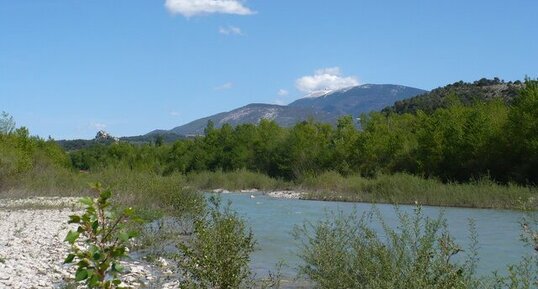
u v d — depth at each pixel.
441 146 47.72
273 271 13.97
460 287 7.16
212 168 75.00
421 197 37.12
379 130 59.28
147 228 18.92
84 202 4.34
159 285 12.12
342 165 57.50
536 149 39.75
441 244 7.73
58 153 63.47
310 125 69.56
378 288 7.32
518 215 27.23
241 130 77.19
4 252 15.27
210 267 8.80
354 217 10.89
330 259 8.82
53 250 15.84
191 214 20.41
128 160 83.00
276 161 66.38
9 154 38.62
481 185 36.62
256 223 24.81
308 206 35.34
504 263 13.76
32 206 29.75
